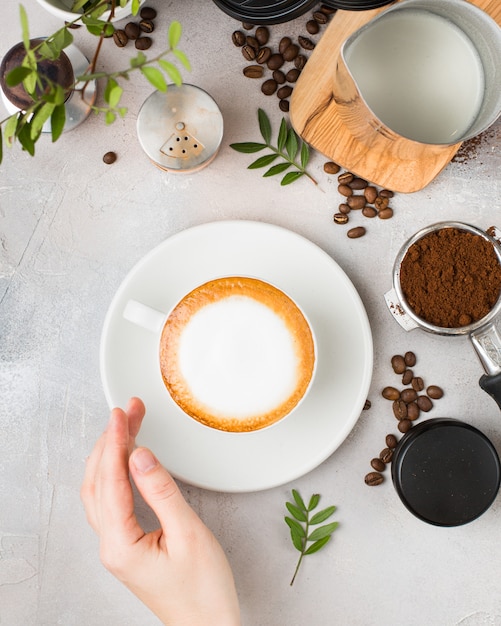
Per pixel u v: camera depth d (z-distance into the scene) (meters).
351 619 0.70
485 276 0.67
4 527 0.70
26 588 0.70
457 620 0.69
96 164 0.70
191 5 0.69
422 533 0.69
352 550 0.70
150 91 0.70
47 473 0.70
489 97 0.63
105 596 0.70
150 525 0.70
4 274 0.70
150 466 0.59
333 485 0.69
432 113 0.64
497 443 0.69
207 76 0.70
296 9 0.62
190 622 0.63
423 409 0.69
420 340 0.69
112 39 0.69
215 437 0.67
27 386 0.70
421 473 0.66
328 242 0.70
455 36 0.63
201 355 0.63
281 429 0.67
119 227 0.70
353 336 0.67
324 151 0.67
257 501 0.69
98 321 0.70
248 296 0.63
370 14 0.64
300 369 0.62
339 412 0.67
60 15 0.62
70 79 0.66
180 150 0.67
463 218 0.69
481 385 0.66
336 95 0.62
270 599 0.70
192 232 0.66
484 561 0.69
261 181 0.70
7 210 0.70
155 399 0.67
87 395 0.70
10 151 0.70
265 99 0.69
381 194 0.69
